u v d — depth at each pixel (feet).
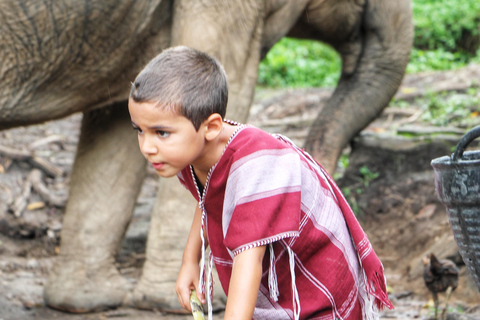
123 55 21.49
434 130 36.32
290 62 66.80
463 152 12.28
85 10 19.62
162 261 23.22
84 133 25.44
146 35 21.77
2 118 20.01
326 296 12.03
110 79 21.85
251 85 23.45
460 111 40.98
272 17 24.67
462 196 12.03
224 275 12.50
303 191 11.76
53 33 19.52
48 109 20.95
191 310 12.88
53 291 24.03
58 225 33.30
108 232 24.79
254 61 23.53
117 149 25.11
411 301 25.23
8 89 19.70
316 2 27.50
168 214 23.17
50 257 31.40
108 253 24.79
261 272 11.08
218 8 22.00
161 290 23.02
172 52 11.12
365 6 30.01
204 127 10.93
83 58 20.66
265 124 45.09
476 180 11.78
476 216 12.00
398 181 34.65
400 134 36.78
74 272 24.14
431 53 68.49
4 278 27.68
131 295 23.97
